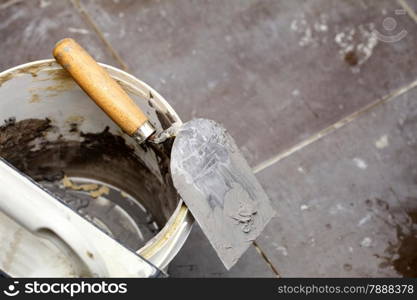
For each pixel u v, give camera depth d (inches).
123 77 44.3
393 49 71.2
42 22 69.1
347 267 60.1
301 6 72.6
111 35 69.5
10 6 69.4
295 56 70.1
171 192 48.8
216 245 41.1
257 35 70.9
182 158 40.9
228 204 42.1
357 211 62.7
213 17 71.5
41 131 50.9
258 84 68.4
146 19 70.7
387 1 73.6
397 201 63.4
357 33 71.7
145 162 51.1
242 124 66.3
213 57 69.4
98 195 57.0
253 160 64.6
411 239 61.7
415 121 67.6
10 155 51.3
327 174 64.3
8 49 67.6
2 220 32.9
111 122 49.8
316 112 67.4
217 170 42.2
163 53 69.2
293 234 61.2
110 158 54.4
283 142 65.7
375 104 68.2
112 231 56.0
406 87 69.3
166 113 43.4
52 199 33.4
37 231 31.3
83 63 42.0
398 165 65.2
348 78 69.4
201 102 67.1
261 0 72.7
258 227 43.5
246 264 59.5
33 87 46.3
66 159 55.0
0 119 47.1
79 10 70.2
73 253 31.9
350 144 65.9
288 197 62.9
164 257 39.6
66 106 49.2
